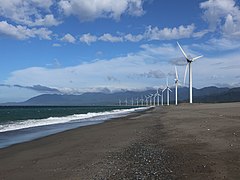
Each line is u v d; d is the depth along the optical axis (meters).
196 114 55.88
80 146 23.08
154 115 68.06
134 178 11.91
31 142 27.36
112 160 16.23
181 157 15.18
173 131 28.20
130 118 62.56
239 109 61.44
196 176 11.45
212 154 15.19
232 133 21.88
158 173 12.35
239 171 11.66
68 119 66.44
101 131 35.12
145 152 17.80
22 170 15.45
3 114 102.75
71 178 13.05
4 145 25.69
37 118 74.00
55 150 21.81
